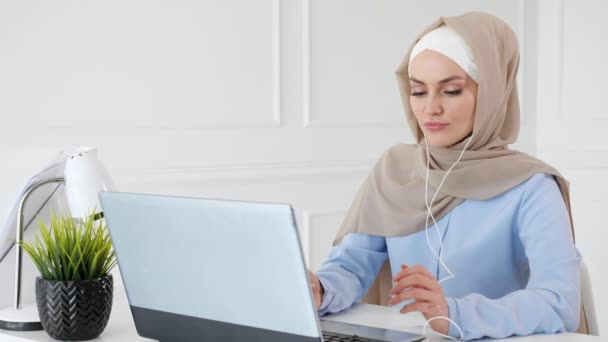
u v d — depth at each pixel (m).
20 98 3.05
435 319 1.54
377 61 4.13
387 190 2.07
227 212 1.27
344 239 2.11
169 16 3.43
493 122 1.93
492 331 1.54
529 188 1.84
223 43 3.60
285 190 3.87
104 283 1.53
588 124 4.28
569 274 1.69
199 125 3.54
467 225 1.91
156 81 3.41
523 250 1.88
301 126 3.89
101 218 1.60
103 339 1.53
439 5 4.32
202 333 1.40
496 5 4.43
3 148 3.00
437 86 1.85
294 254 1.22
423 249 1.96
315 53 3.91
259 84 3.73
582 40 4.30
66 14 3.15
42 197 1.70
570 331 1.65
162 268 1.42
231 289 1.33
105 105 3.27
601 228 4.20
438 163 1.98
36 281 1.53
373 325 1.71
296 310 1.26
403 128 4.27
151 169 3.41
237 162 3.68
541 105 4.52
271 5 3.75
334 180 4.03
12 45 3.03
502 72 1.92
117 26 3.28
